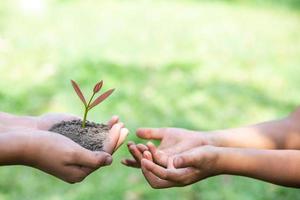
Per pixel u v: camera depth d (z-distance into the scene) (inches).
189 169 50.3
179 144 56.7
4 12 189.9
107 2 224.5
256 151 51.8
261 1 257.0
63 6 209.8
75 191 87.7
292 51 181.2
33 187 88.6
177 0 242.5
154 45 173.2
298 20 229.0
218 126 115.1
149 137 57.7
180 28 197.9
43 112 116.0
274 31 206.8
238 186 90.3
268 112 125.4
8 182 89.5
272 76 152.7
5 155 48.1
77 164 48.2
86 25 188.5
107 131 55.0
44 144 48.4
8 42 159.9
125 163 55.4
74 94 124.3
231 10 235.0
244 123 118.3
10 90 124.9
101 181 90.3
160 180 50.9
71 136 53.1
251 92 138.1
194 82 140.3
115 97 123.6
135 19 204.2
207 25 205.2
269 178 51.7
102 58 151.6
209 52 170.7
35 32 172.7
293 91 142.2
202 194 88.3
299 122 59.0
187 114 119.3
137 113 116.3
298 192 89.5
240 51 175.0
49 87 128.3
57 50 156.3
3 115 56.1
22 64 143.5
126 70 144.1
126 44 170.9
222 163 50.8
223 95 133.6
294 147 58.2
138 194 87.5
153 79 139.9
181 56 162.6
